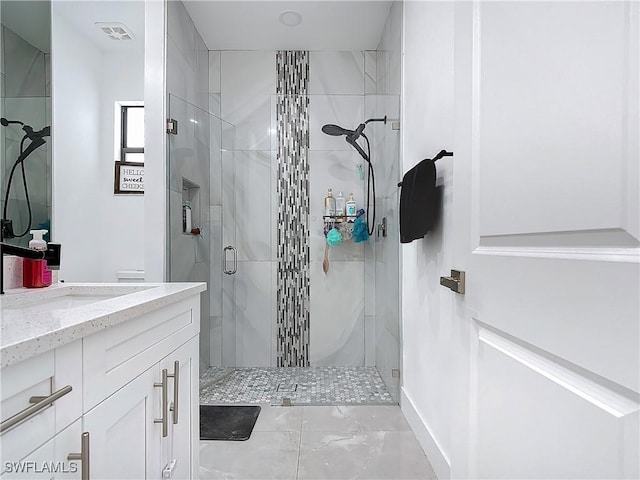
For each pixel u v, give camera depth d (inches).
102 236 115.0
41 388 25.2
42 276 55.4
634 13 19.7
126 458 36.0
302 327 127.6
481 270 35.5
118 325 34.5
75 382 28.4
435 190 64.3
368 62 127.3
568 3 24.3
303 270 127.3
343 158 125.6
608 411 21.0
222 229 122.7
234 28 114.7
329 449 75.9
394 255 100.3
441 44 65.9
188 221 105.0
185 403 51.2
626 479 19.9
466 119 39.0
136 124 118.5
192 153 106.3
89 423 30.1
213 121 118.3
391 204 103.0
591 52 22.5
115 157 115.3
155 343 42.3
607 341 21.0
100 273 114.2
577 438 23.3
